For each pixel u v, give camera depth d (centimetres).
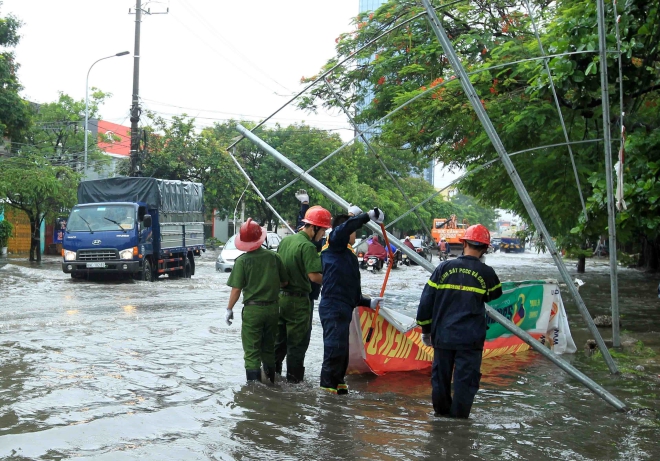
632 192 999
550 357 675
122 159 4434
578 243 1535
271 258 706
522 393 716
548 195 1475
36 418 541
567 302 1736
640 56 1055
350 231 676
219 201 4106
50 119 4175
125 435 500
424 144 1792
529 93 1196
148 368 754
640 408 640
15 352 831
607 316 1323
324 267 689
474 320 583
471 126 1426
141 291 1708
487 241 595
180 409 576
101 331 1012
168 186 2298
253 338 696
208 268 3125
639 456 496
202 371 747
